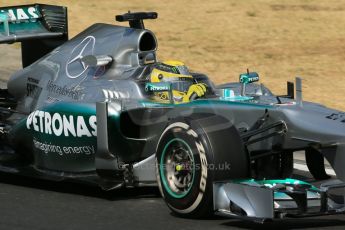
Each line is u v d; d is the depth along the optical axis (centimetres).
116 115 2470
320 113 2267
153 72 2627
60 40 3234
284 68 5519
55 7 3228
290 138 2283
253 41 6288
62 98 2747
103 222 2189
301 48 6075
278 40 6322
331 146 2186
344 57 5791
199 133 2175
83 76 2739
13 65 5550
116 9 7225
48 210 2344
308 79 5194
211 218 2239
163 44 6138
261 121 2309
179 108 2444
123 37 2728
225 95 2631
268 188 2055
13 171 2798
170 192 2264
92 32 2872
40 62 2947
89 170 2605
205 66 5544
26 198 2519
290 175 2561
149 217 2252
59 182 2808
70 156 2634
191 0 7600
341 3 7481
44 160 2742
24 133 2803
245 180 2198
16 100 3070
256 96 2602
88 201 2472
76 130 2589
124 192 2616
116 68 2695
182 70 2648
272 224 2175
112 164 2464
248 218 2066
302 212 2108
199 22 6838
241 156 2189
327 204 2138
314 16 7019
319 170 2583
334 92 4803
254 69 5494
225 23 6800
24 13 3170
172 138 2253
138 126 2547
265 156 2427
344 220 2238
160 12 7175
